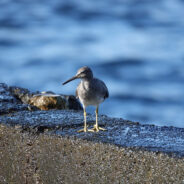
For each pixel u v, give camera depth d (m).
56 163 8.48
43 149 8.98
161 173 8.04
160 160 8.58
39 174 8.48
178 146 9.84
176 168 8.20
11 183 8.46
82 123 11.62
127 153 8.91
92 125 11.53
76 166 8.29
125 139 10.30
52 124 11.36
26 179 8.46
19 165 8.69
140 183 7.83
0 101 13.45
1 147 9.23
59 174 8.28
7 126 10.79
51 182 8.25
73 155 8.71
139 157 8.77
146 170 8.21
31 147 9.18
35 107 13.30
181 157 9.12
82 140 9.82
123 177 7.93
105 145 9.33
